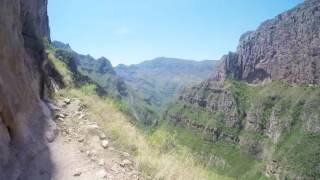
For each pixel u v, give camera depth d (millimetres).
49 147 7977
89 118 11422
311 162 131625
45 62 15016
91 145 8922
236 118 182500
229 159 167750
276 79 187250
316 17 172000
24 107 8156
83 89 17656
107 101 16500
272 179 140875
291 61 178000
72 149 8258
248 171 157000
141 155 9055
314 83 164625
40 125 8641
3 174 6148
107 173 7484
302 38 174375
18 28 9867
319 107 146500
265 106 175000
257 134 169250
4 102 6992
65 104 12211
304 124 148000
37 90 10312
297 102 160000
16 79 8055
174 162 8977
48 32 36844
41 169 7051
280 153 144625
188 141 185625
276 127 160875
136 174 7918
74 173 7262
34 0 21453
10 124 7156
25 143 7352
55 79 15594
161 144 10883
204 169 9789
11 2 8219
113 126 10938
